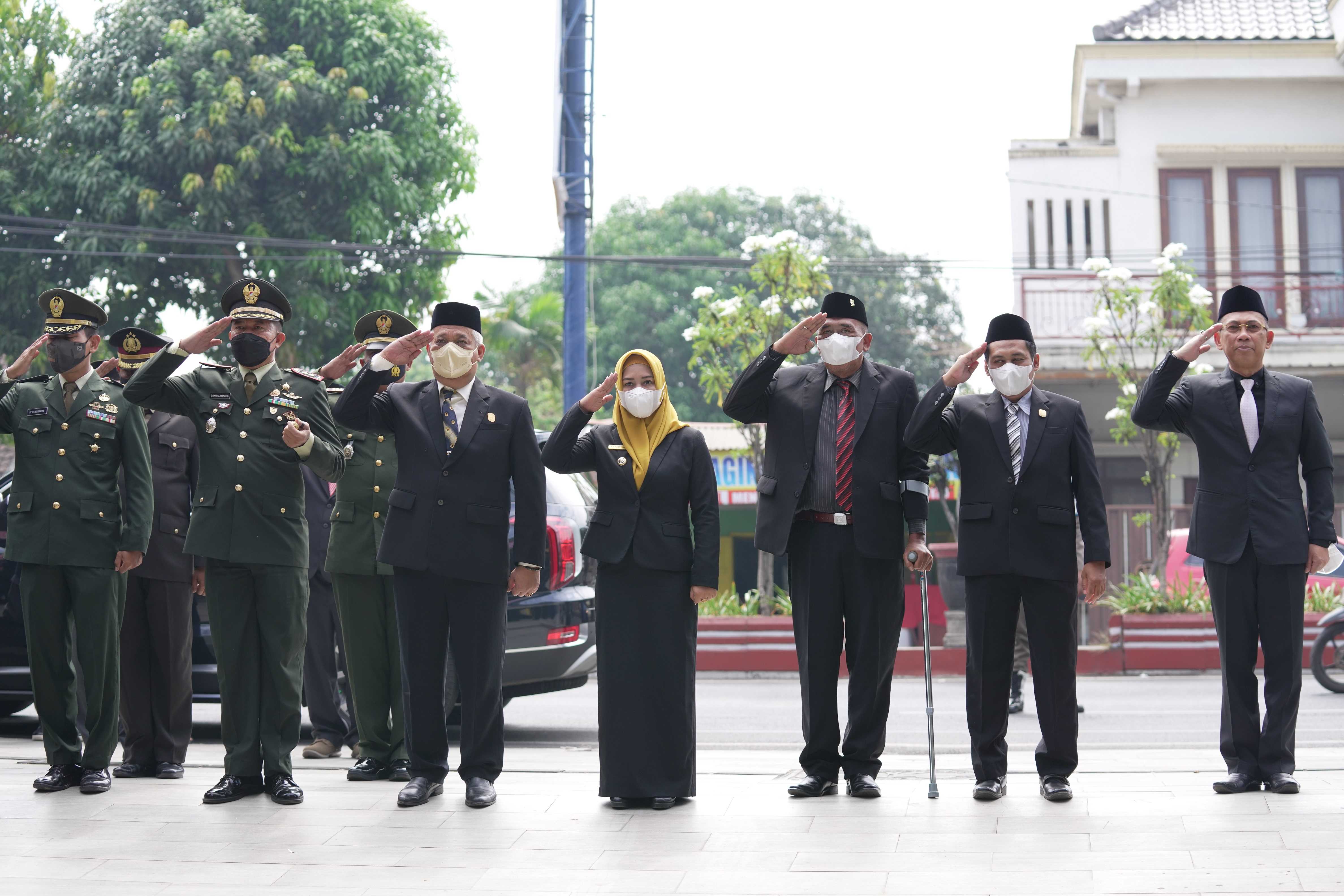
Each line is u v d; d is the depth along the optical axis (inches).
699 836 209.8
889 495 237.6
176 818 225.5
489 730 239.5
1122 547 665.0
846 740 243.4
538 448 245.0
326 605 303.9
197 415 245.1
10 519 250.7
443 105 841.5
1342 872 179.6
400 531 237.1
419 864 194.5
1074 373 729.0
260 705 243.1
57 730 253.0
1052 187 803.4
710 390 652.1
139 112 777.6
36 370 786.2
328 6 811.4
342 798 243.4
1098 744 336.8
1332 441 784.9
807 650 240.1
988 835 207.0
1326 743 322.7
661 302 1382.9
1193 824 210.5
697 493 242.2
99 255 762.2
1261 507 237.8
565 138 688.4
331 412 250.7
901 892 175.9
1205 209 802.8
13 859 198.2
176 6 808.3
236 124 774.5
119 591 256.8
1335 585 561.6
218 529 238.2
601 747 234.5
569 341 681.0
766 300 637.9
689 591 239.9
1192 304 619.5
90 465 251.0
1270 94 804.6
